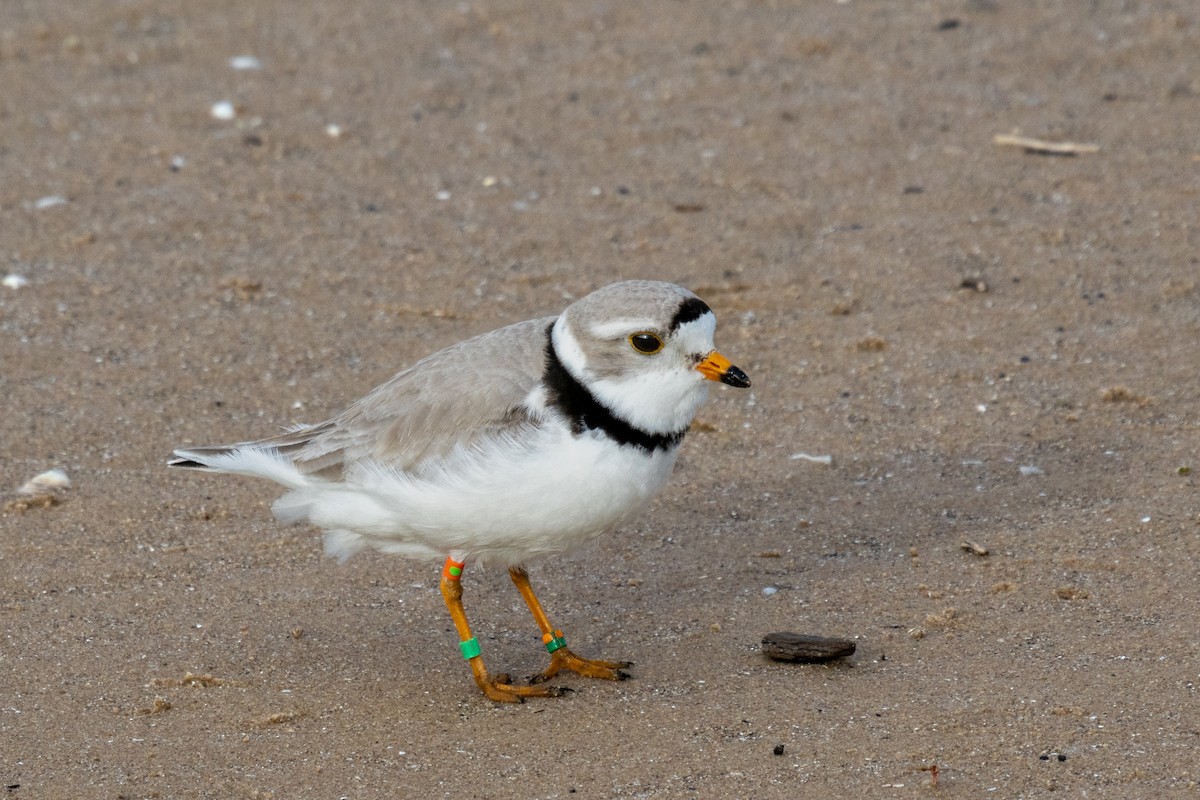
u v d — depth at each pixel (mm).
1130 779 8047
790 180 18188
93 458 12531
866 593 10469
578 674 9570
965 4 23422
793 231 16953
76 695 9266
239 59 21719
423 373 9320
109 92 20562
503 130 19672
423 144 19266
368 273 16078
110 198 17656
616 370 8695
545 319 9469
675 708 9047
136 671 9562
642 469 8883
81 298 15383
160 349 14445
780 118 19875
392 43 22344
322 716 9078
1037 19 22875
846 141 19188
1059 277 15672
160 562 11031
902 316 15047
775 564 11000
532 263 16281
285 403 13492
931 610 10180
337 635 10125
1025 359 14070
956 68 21266
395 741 8766
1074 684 9055
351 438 9297
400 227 17141
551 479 8688
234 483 12266
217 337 14703
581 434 8711
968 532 11273
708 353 8758
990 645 9648
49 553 11086
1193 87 20375
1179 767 8125
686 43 22328
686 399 8883
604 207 17609
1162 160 18359
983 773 8156
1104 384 13523
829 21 23078
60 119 19672
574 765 8430
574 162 18797
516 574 9672
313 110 20109
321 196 17859
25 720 8961
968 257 16203
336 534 9594
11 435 12812
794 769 8273
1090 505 11531
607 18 23312
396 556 11164
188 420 13188
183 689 9352
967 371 13914
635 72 21359
